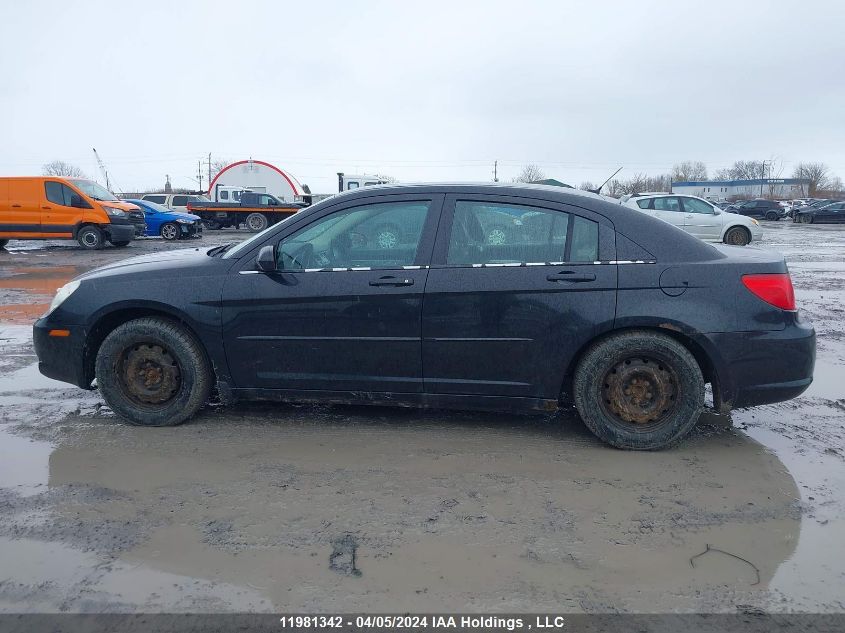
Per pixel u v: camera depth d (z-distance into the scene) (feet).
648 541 9.22
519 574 8.42
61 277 39.93
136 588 8.09
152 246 64.95
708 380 12.64
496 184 12.91
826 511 10.09
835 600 7.92
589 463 11.87
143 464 11.74
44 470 11.48
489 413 14.47
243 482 11.01
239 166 135.95
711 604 7.84
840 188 341.00
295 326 12.81
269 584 8.19
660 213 60.54
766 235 89.20
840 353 20.22
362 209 12.92
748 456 12.23
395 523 9.69
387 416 14.25
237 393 13.39
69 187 58.13
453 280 12.31
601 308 11.97
